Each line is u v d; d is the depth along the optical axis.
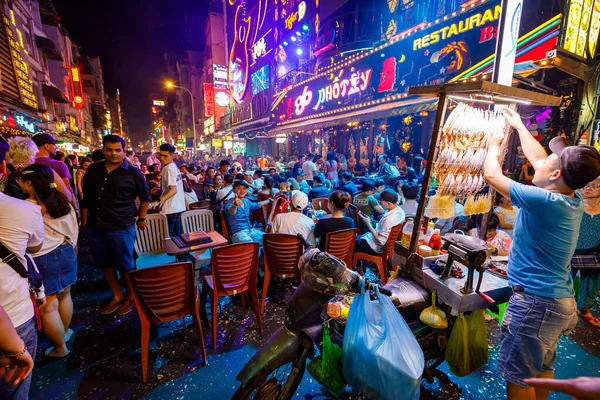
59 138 18.25
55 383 2.46
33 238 1.76
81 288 4.06
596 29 4.99
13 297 1.58
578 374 2.54
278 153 22.64
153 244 4.20
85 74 38.12
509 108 2.24
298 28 16.42
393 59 8.85
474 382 2.45
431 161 2.09
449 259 2.04
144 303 2.46
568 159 1.56
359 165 12.67
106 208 3.23
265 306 3.63
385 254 3.95
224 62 38.44
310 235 3.90
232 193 5.61
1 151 1.81
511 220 3.87
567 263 1.67
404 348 1.67
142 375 2.48
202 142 46.06
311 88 14.02
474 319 2.05
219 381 2.48
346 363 1.78
